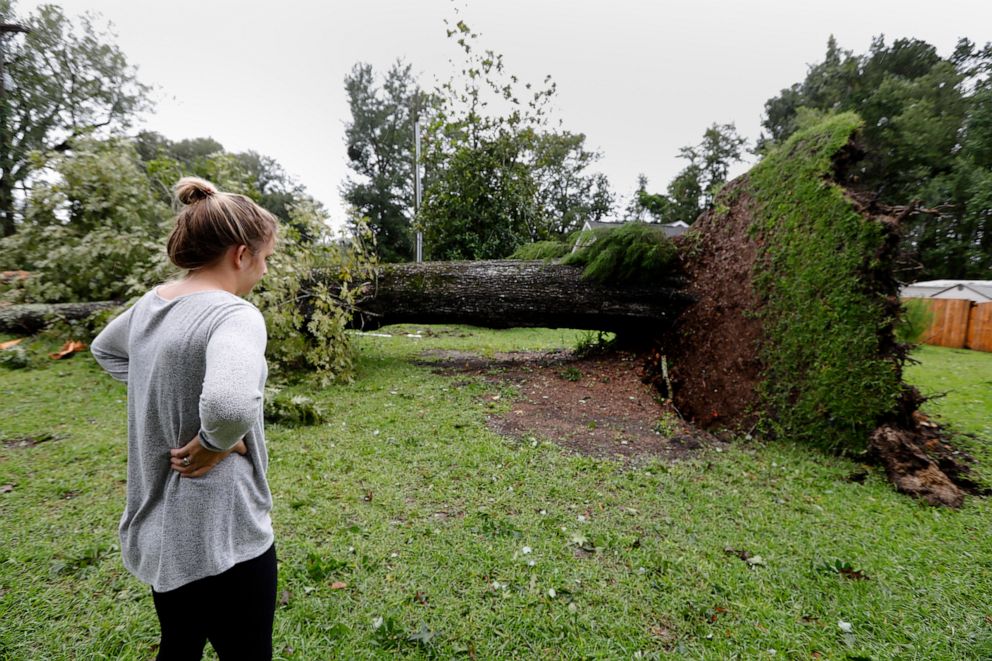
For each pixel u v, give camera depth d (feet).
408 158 115.75
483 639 5.80
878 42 100.17
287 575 6.72
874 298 11.59
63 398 14.19
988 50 87.92
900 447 10.76
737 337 14.73
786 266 13.62
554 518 8.50
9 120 61.05
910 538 8.24
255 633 3.50
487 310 19.12
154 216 21.40
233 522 3.29
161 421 3.15
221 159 20.26
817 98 102.63
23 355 16.88
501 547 7.61
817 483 10.39
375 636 5.74
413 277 19.52
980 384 20.86
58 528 7.75
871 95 90.12
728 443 12.82
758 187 15.57
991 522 8.85
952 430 14.16
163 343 3.09
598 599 6.52
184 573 3.16
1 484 9.17
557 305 18.61
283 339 17.13
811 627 6.15
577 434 12.80
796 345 12.93
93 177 20.25
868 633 6.09
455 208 39.99
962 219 72.64
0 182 61.05
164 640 3.45
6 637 5.54
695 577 7.04
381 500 9.00
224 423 2.79
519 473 10.30
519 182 40.19
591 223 82.33
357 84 116.98
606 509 8.98
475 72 37.27
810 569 7.31
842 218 12.23
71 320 19.04
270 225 3.70
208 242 3.35
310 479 9.75
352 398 15.66
